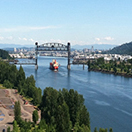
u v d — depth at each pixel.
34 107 153.62
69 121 105.25
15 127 98.94
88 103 177.50
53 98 117.12
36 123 117.25
